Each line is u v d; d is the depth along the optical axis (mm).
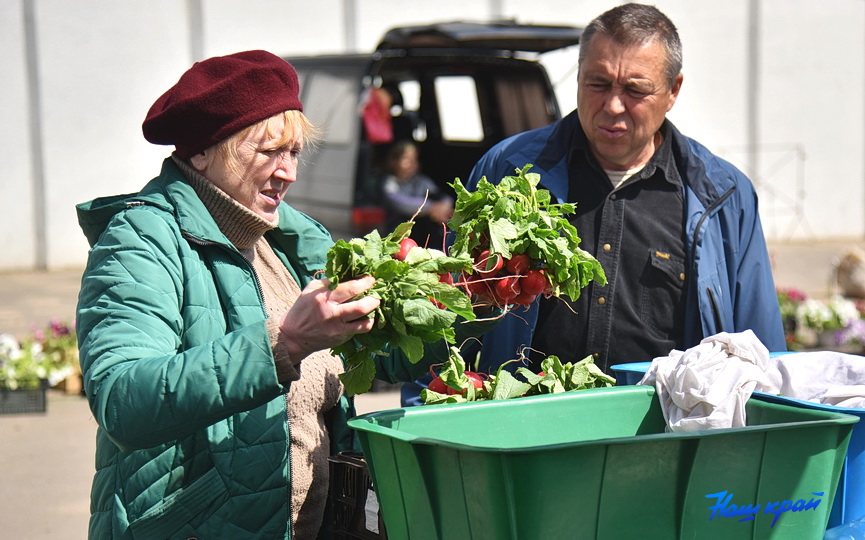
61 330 7672
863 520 1923
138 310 1832
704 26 15125
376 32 13875
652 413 1998
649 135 2859
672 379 1981
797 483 1675
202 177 2033
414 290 1653
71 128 12844
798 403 1861
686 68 15156
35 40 12594
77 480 5340
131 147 13094
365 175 7277
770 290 2975
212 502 1962
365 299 1621
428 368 2186
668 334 2881
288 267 2277
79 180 12945
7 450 5871
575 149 2973
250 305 2041
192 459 1970
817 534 1731
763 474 1641
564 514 1518
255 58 2041
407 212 7387
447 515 1606
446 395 2037
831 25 15516
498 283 1902
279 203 2107
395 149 7539
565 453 1497
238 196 2029
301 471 2111
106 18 12805
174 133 1993
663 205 2928
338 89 7559
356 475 2055
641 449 1543
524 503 1491
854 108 15789
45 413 6746
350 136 7344
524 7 14406
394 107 8148
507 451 1462
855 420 1701
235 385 1655
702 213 2887
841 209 15945
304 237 2266
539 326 2896
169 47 13062
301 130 2068
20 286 11594
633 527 1569
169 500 1945
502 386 2033
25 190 12789
